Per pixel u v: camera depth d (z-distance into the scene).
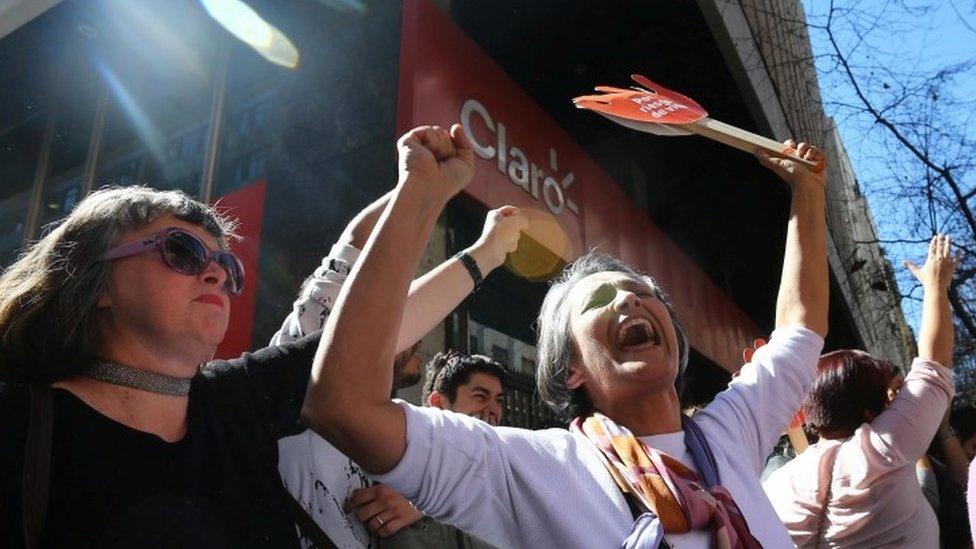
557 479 1.52
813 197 2.22
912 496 2.36
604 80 8.11
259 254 5.38
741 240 11.66
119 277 1.42
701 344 9.80
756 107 8.27
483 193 5.48
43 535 1.18
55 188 7.36
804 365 1.98
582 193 7.20
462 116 5.48
